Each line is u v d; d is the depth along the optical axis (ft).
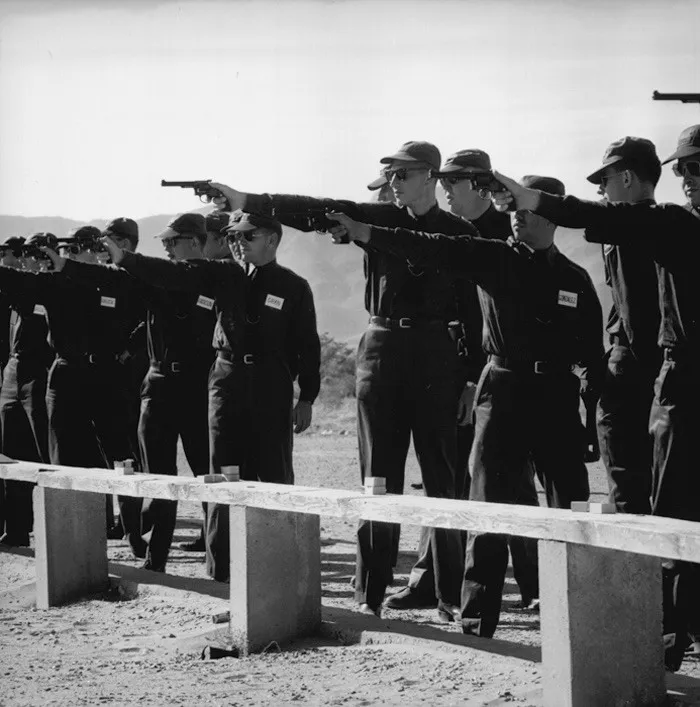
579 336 23.48
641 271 23.26
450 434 25.85
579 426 23.62
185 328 33.01
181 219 34.50
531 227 22.90
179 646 24.11
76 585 29.09
